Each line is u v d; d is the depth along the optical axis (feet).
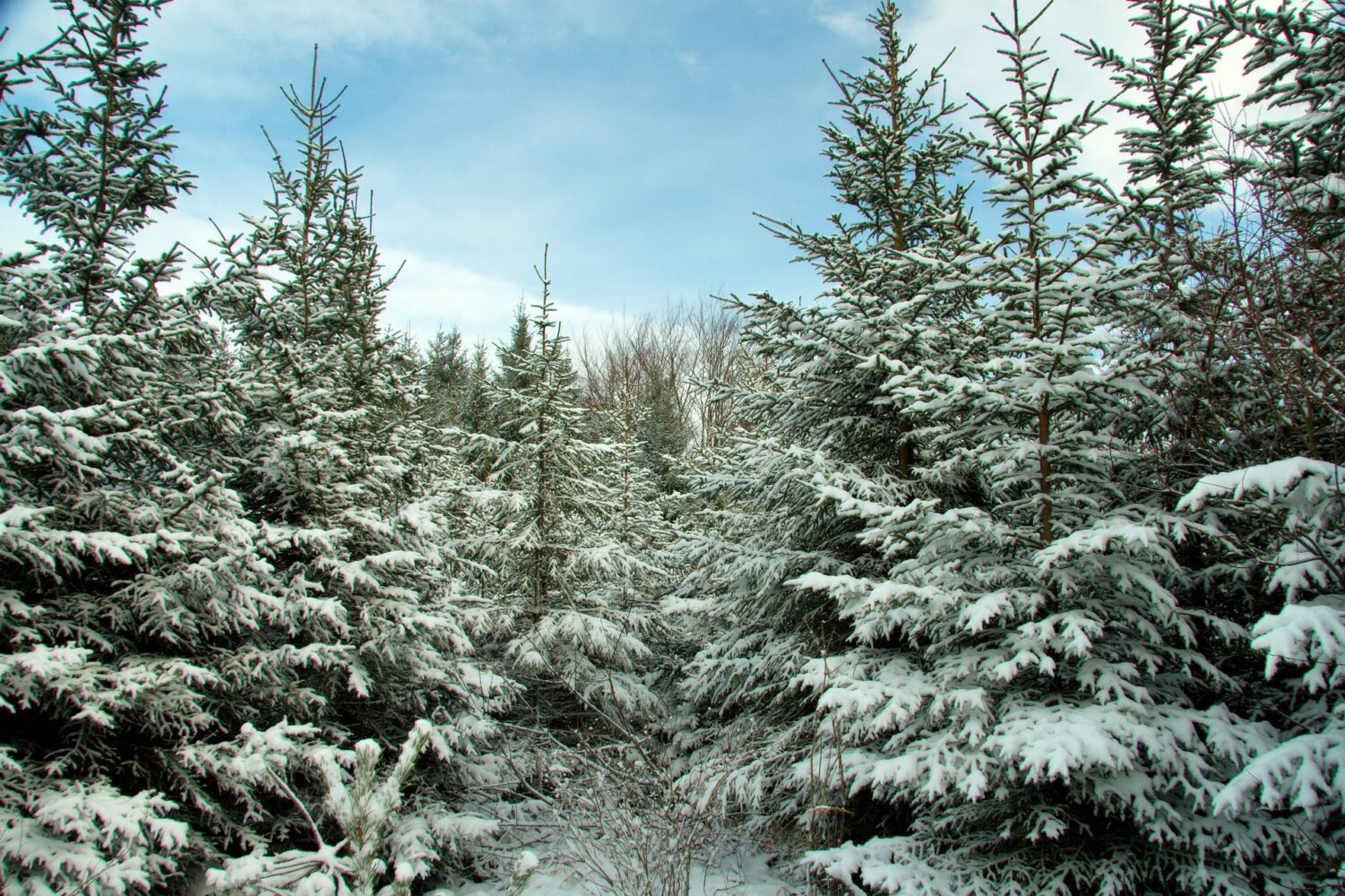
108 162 15.69
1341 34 14.08
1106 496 16.76
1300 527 12.44
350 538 20.18
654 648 35.50
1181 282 17.24
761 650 23.67
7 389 11.61
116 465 15.25
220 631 15.16
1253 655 15.35
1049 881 13.58
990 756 13.62
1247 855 12.05
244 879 8.38
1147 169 17.99
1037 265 14.85
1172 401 16.15
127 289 15.43
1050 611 15.15
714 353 117.39
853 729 16.70
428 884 18.93
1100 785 12.78
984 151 16.76
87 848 10.71
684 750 27.02
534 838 21.68
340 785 8.45
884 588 14.85
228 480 19.24
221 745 13.67
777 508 24.02
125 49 15.76
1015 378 15.71
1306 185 15.26
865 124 23.26
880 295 22.98
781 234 23.45
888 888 13.42
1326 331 14.90
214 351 19.60
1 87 12.85
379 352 23.75
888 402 20.77
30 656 10.55
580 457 30.94
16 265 12.99
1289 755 10.39
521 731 27.04
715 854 19.67
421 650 20.52
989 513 18.21
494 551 29.43
